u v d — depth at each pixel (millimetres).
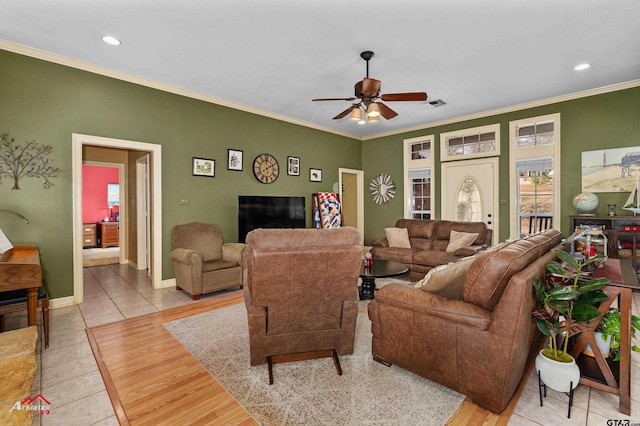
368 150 6984
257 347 2004
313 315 2020
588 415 1611
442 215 5754
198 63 3418
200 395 1805
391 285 2061
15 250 2818
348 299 2068
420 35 2838
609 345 1842
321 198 5914
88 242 7781
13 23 2646
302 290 1924
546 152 4629
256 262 1789
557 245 2332
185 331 2707
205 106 4441
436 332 1769
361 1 2363
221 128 4629
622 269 2203
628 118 3977
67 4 2391
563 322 1703
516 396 1763
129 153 5707
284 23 2648
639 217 3676
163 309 3266
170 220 4129
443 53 3184
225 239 4691
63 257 3322
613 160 4074
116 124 3631
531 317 1662
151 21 2623
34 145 3125
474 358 1633
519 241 1924
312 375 2014
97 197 8375
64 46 3047
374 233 6914
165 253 4098
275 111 5215
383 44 3002
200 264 3561
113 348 2385
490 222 5211
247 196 4598
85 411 1662
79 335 2615
